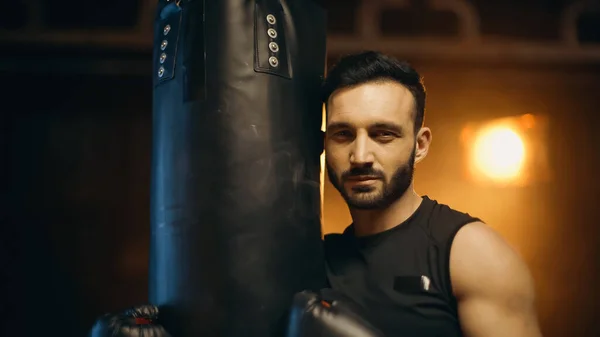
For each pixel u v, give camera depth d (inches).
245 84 45.0
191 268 44.0
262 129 45.1
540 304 177.6
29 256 174.7
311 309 41.7
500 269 44.7
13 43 162.1
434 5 169.9
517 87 181.3
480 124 182.1
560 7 174.4
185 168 45.1
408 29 173.9
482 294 44.6
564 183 181.2
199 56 45.6
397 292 46.7
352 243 51.1
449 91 180.4
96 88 179.2
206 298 43.3
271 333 43.8
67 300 173.6
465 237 46.3
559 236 180.1
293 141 46.9
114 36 164.2
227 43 45.3
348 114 46.6
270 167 45.1
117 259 176.4
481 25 174.9
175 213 45.4
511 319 44.2
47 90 177.9
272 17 47.3
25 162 177.0
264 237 44.2
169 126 46.8
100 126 180.1
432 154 182.4
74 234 176.6
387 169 46.5
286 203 45.6
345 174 47.0
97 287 174.9
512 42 169.8
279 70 46.5
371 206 46.8
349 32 172.6
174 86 46.8
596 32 177.8
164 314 45.4
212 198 44.0
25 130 177.6
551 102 182.4
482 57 169.5
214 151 44.3
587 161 181.2
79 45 163.9
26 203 176.2
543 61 170.6
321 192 50.3
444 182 183.0
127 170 179.8
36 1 163.8
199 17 46.4
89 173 178.9
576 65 173.5
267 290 43.9
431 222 48.4
